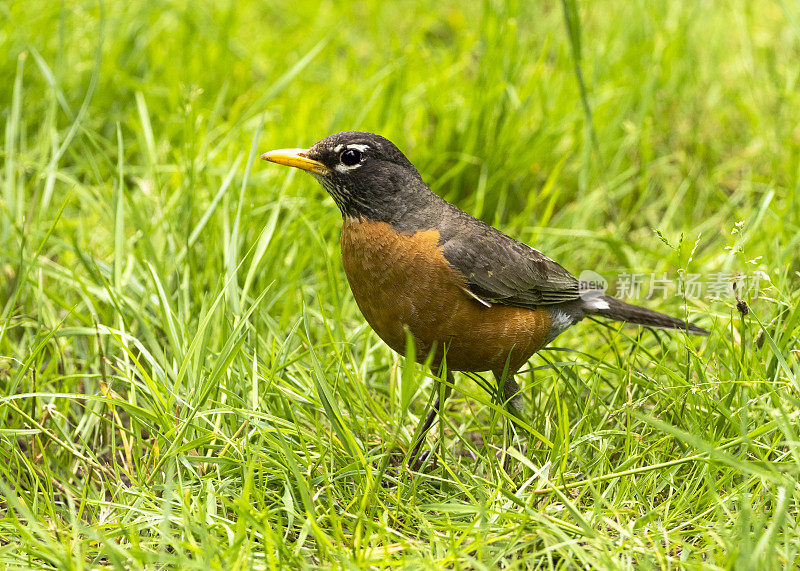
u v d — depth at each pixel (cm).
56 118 1259
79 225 1055
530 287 815
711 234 1177
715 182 1241
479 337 793
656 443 716
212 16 1534
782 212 1013
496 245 802
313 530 614
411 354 639
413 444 734
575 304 888
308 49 1491
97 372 881
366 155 780
